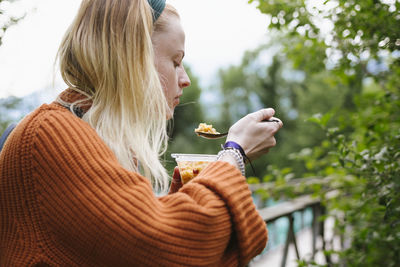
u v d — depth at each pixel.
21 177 0.74
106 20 0.85
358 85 2.30
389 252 1.90
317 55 2.44
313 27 2.03
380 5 1.72
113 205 0.69
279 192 3.02
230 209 0.77
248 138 0.92
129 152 0.86
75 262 0.71
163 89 0.96
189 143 19.53
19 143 0.75
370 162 1.66
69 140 0.74
